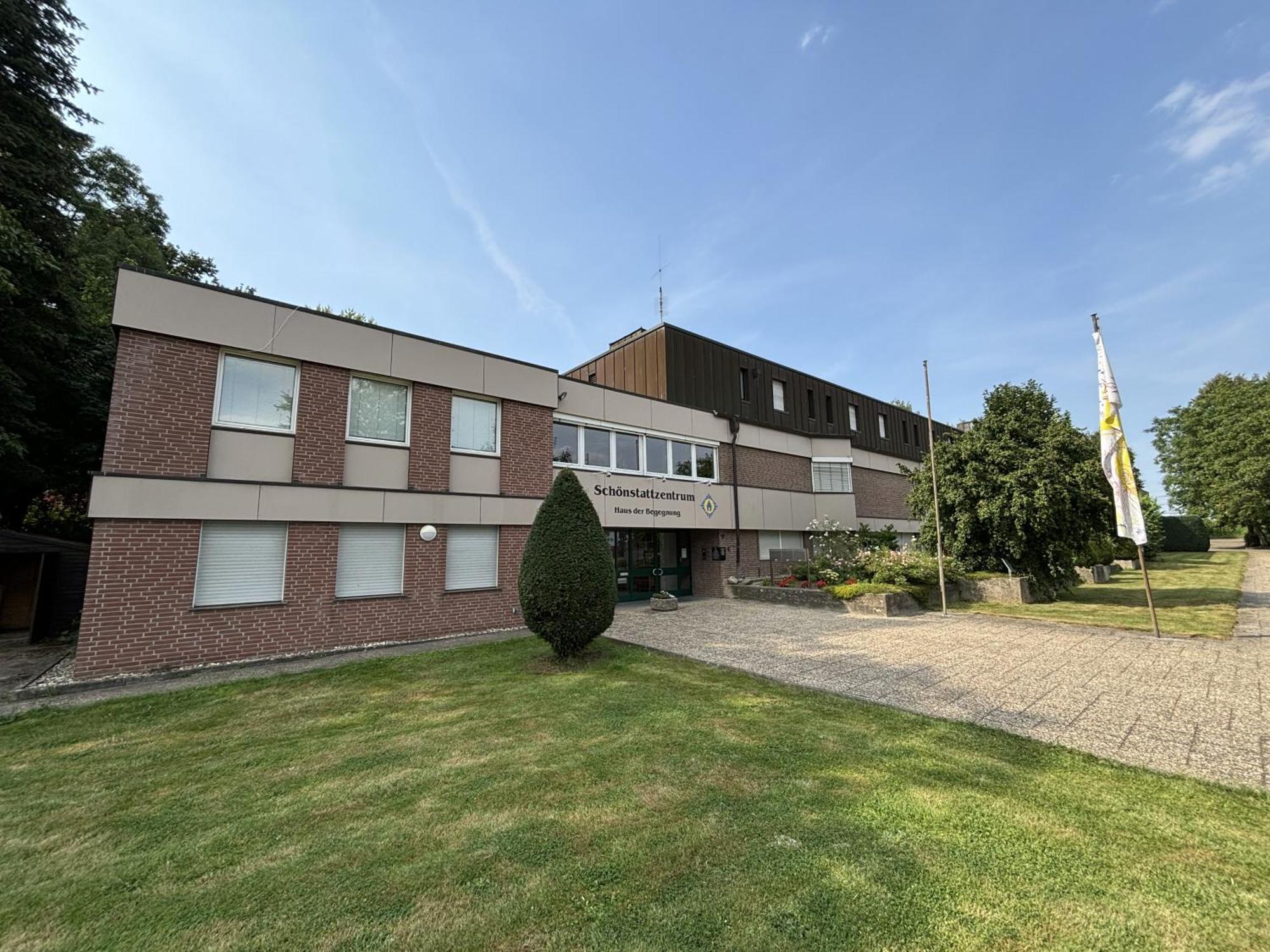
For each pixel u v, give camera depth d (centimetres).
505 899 279
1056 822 347
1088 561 1912
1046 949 239
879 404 2648
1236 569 2266
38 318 1249
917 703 604
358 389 1046
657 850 320
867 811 363
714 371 1911
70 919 273
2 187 1095
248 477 908
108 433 797
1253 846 318
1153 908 263
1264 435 3366
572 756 470
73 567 1221
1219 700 591
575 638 793
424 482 1095
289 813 380
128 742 531
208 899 286
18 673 830
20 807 398
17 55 1150
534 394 1284
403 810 379
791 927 253
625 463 1524
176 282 866
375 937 254
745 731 523
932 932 249
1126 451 987
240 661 862
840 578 1456
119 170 1897
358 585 1004
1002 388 1494
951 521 1501
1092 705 586
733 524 1759
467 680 739
